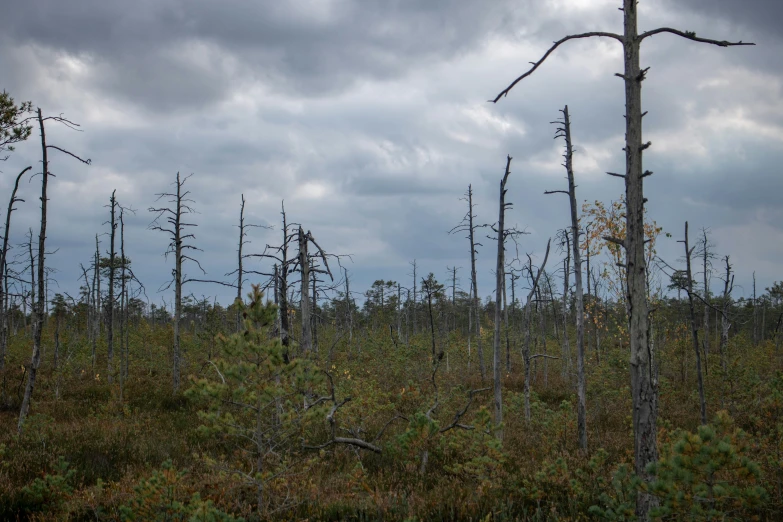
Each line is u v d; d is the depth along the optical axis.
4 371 23.00
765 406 11.79
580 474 9.03
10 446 11.87
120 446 12.39
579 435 12.92
